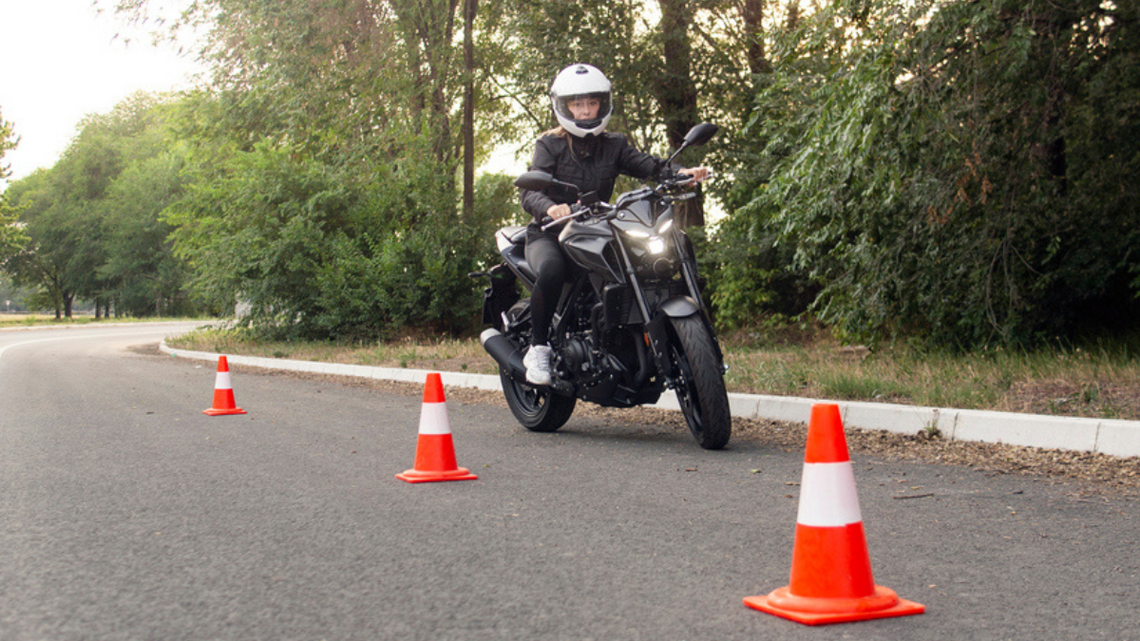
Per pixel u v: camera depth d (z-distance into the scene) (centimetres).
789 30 1034
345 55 1912
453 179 2033
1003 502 445
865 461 564
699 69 1670
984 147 897
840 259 1016
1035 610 282
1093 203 1022
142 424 779
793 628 266
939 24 855
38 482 509
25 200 7131
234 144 2325
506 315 747
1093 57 970
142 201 6556
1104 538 374
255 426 763
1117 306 1055
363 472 538
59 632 268
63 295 7500
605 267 589
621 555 349
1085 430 561
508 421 793
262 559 347
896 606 280
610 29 1622
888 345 1105
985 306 971
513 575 324
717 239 1588
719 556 347
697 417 610
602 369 616
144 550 362
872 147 898
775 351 1311
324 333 2061
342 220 2039
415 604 292
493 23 1917
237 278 2022
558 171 645
